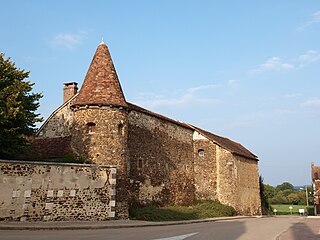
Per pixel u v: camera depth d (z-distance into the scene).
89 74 21.53
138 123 25.22
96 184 18.17
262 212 40.56
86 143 20.05
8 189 15.70
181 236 12.55
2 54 19.00
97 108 20.36
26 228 13.91
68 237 11.55
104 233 13.21
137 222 18.33
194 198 31.19
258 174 37.34
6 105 17.33
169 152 28.58
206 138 32.41
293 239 12.20
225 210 28.77
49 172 16.83
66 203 17.06
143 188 24.80
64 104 24.56
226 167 31.38
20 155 19.28
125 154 20.67
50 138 24.36
